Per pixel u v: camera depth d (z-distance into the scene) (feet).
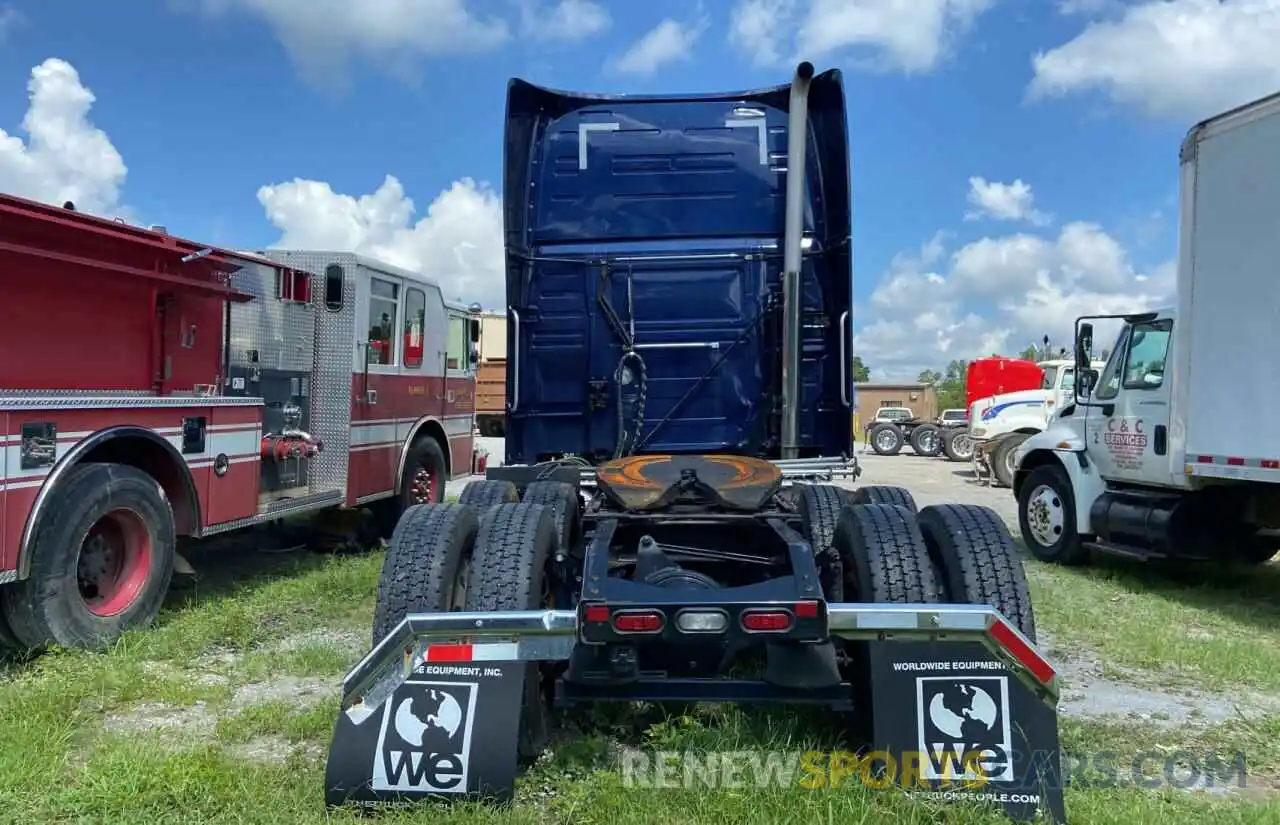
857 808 10.01
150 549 18.47
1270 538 25.84
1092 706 15.31
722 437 20.34
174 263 21.06
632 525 14.76
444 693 10.58
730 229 20.39
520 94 20.06
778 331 20.27
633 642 10.35
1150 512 25.76
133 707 14.40
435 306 32.86
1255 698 15.92
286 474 25.11
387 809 10.33
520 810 10.29
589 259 20.26
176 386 21.49
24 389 17.28
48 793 10.91
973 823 9.82
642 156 20.49
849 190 19.57
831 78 19.75
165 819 10.34
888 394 142.61
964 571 12.10
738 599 10.36
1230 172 22.57
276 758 12.26
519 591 11.80
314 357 26.71
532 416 20.62
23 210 16.55
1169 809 10.93
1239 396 22.40
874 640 10.65
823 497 17.22
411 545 12.44
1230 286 22.67
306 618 20.20
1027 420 61.77
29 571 15.84
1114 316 28.04
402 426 30.19
